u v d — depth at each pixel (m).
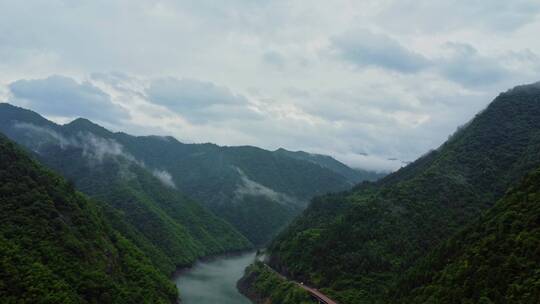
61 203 132.00
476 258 94.81
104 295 108.19
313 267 164.88
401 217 163.62
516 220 95.88
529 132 194.50
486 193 168.50
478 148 196.62
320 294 141.62
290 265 178.75
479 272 89.44
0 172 121.06
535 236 86.81
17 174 124.81
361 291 136.25
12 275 92.12
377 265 146.25
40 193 125.12
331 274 153.50
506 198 109.81
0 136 138.12
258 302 170.25
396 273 139.88
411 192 175.88
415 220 160.62
